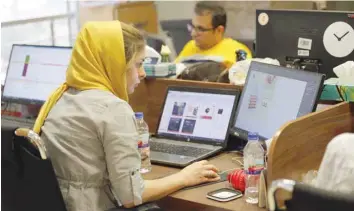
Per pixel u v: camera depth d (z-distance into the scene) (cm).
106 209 185
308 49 237
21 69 322
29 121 304
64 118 185
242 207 172
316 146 186
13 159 178
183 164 214
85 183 182
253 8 396
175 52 415
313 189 106
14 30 374
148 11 432
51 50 311
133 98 267
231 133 230
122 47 191
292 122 176
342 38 227
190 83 251
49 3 403
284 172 174
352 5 358
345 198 103
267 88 221
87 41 193
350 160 148
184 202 182
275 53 248
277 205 110
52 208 178
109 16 421
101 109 182
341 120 196
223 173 204
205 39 353
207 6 351
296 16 238
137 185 179
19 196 184
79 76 192
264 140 212
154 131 263
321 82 197
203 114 241
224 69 266
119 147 178
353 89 201
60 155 183
